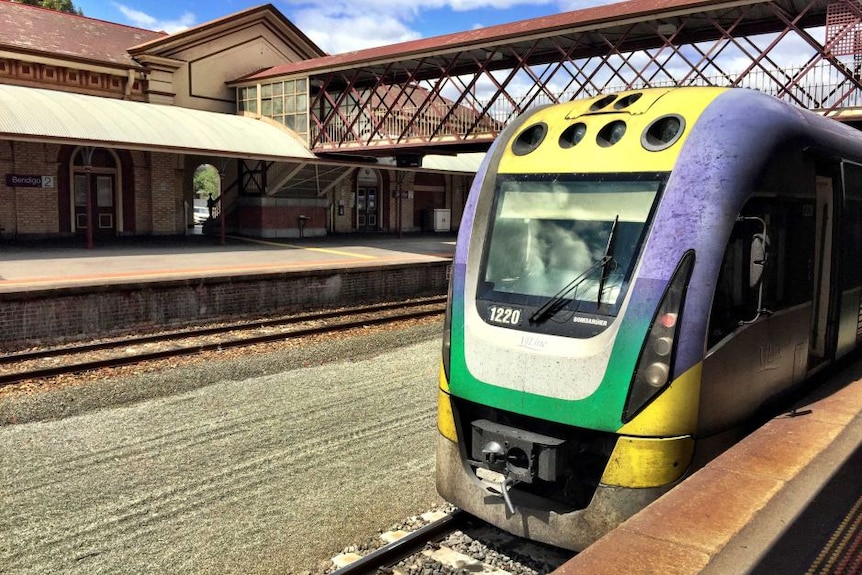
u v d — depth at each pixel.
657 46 20.27
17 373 9.91
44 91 21.81
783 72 16.20
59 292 12.34
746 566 3.31
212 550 5.32
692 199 4.67
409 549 5.17
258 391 9.57
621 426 4.44
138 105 23.62
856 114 15.21
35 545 5.37
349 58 24.30
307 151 25.77
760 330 5.12
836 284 6.63
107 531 5.60
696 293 4.52
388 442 7.63
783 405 5.79
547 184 5.34
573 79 19.19
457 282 5.47
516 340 4.93
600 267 4.84
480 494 5.00
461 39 21.17
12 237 23.31
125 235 26.25
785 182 5.32
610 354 4.54
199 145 22.11
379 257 21.08
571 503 4.80
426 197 37.72
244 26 29.25
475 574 4.86
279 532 5.60
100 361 10.70
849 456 4.58
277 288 15.89
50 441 7.56
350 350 12.25
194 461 7.04
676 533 3.60
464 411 5.26
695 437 4.52
